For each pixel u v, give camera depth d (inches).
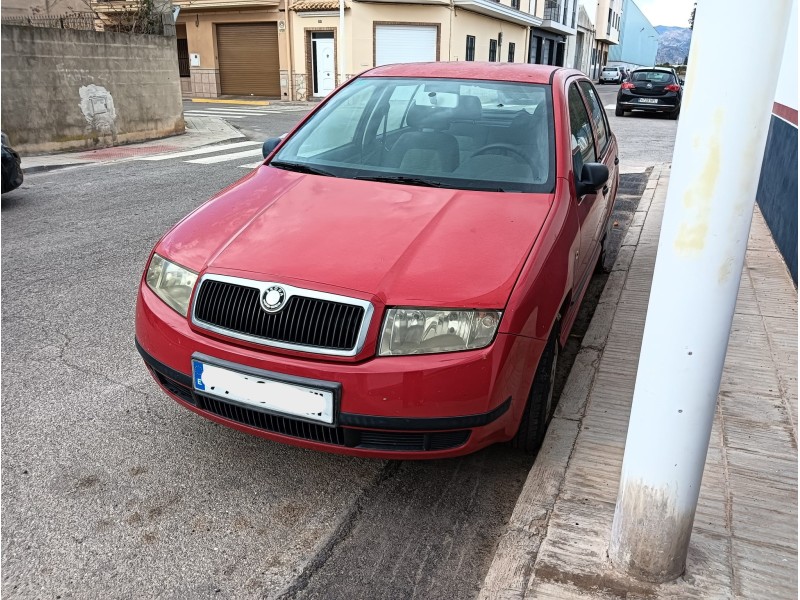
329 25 968.3
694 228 67.7
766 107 63.7
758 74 62.6
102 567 90.4
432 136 139.2
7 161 293.7
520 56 1355.8
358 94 156.8
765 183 268.2
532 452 117.1
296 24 985.5
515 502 106.3
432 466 115.2
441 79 154.0
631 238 239.3
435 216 111.8
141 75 519.2
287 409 94.0
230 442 120.2
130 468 112.0
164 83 543.8
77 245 236.7
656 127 654.5
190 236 113.0
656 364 74.0
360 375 90.5
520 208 115.8
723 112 63.9
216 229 113.3
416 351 91.4
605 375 138.3
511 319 93.7
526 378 99.0
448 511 103.7
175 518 100.3
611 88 1558.8
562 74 161.8
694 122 65.8
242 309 97.0
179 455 116.0
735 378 136.4
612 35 2436.0
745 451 111.5
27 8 673.0
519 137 135.7
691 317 70.2
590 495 99.9
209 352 98.2
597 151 170.9
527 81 151.1
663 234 71.0
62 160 422.9
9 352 152.9
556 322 110.5
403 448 94.7
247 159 433.4
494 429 95.9
